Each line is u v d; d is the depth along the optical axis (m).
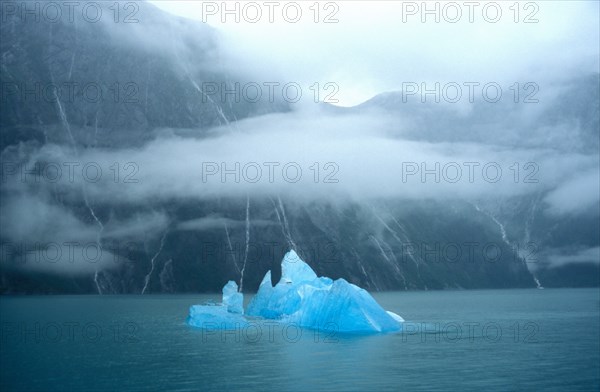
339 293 62.09
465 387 32.75
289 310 73.62
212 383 34.09
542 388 32.56
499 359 42.16
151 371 38.00
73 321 78.81
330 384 33.50
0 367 39.72
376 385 33.16
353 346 48.94
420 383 33.66
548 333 61.59
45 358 43.84
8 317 85.81
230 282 82.06
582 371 37.44
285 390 32.12
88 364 40.91
